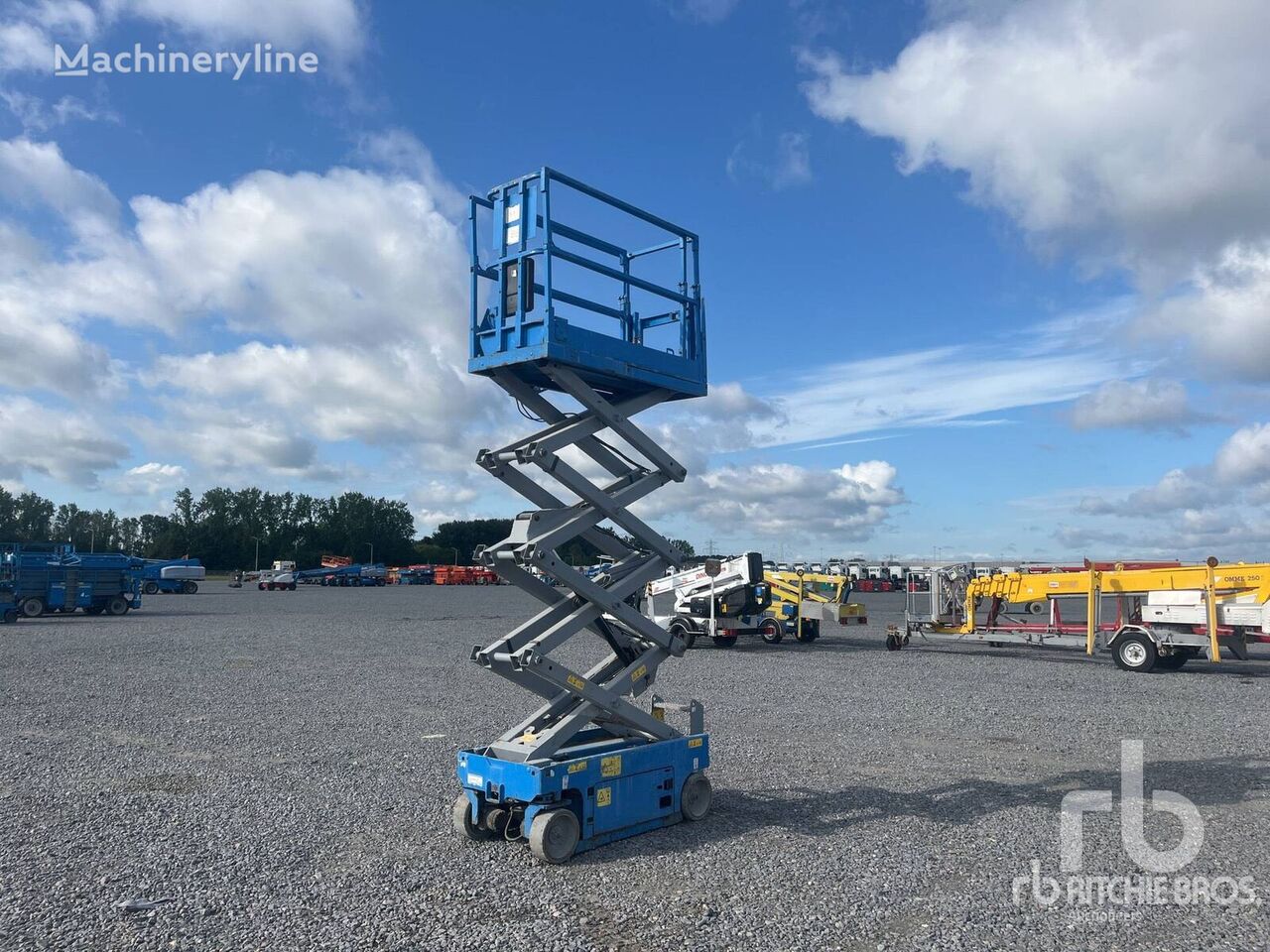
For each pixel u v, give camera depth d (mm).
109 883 5684
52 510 148250
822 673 17219
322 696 13703
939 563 24281
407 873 5883
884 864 5992
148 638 24422
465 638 24906
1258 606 17328
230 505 143625
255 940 4836
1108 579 19328
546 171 6660
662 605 24422
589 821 6324
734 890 5551
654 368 7270
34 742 10195
